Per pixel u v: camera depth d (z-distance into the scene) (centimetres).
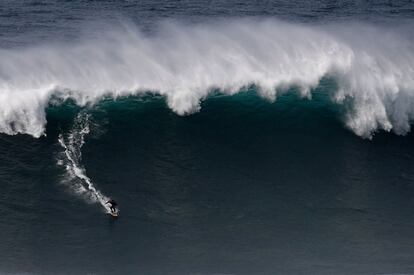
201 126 11275
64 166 10069
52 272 8012
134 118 11194
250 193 9750
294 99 11706
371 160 10750
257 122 11406
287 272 8069
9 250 8394
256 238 8731
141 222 8975
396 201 9719
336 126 11388
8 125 10756
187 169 10281
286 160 10644
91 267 8125
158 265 8169
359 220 9212
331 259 8350
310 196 9750
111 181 9838
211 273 8025
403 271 8138
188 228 8894
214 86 11694
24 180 9750
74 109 11169
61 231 8762
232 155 10706
